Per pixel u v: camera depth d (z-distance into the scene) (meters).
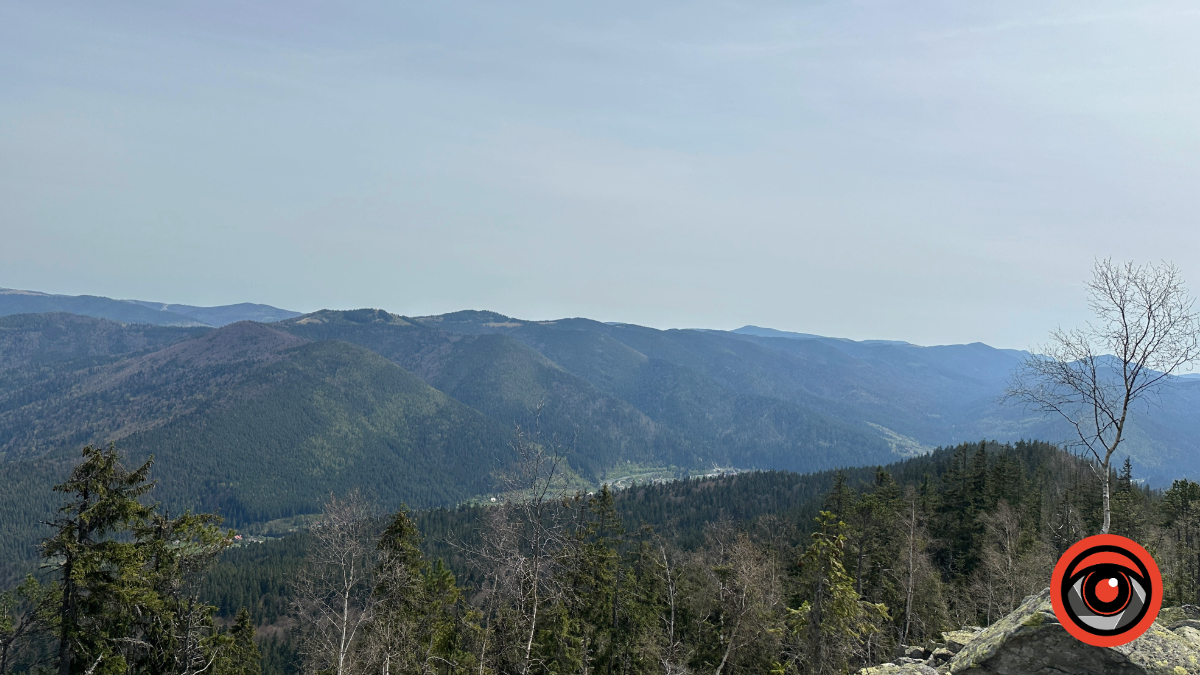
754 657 41.19
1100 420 21.48
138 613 27.53
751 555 41.59
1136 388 20.77
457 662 29.92
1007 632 13.82
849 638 36.69
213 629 32.28
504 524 22.61
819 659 34.81
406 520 32.03
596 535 39.19
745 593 37.75
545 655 33.50
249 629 38.38
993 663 13.77
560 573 26.73
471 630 31.62
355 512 27.31
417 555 32.59
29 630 26.09
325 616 26.12
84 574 24.92
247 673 36.84
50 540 25.33
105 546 25.72
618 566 42.16
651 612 44.66
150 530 28.25
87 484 25.73
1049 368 22.59
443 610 34.78
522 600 24.78
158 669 29.11
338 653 26.34
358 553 26.80
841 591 34.56
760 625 38.78
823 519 36.16
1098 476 21.83
